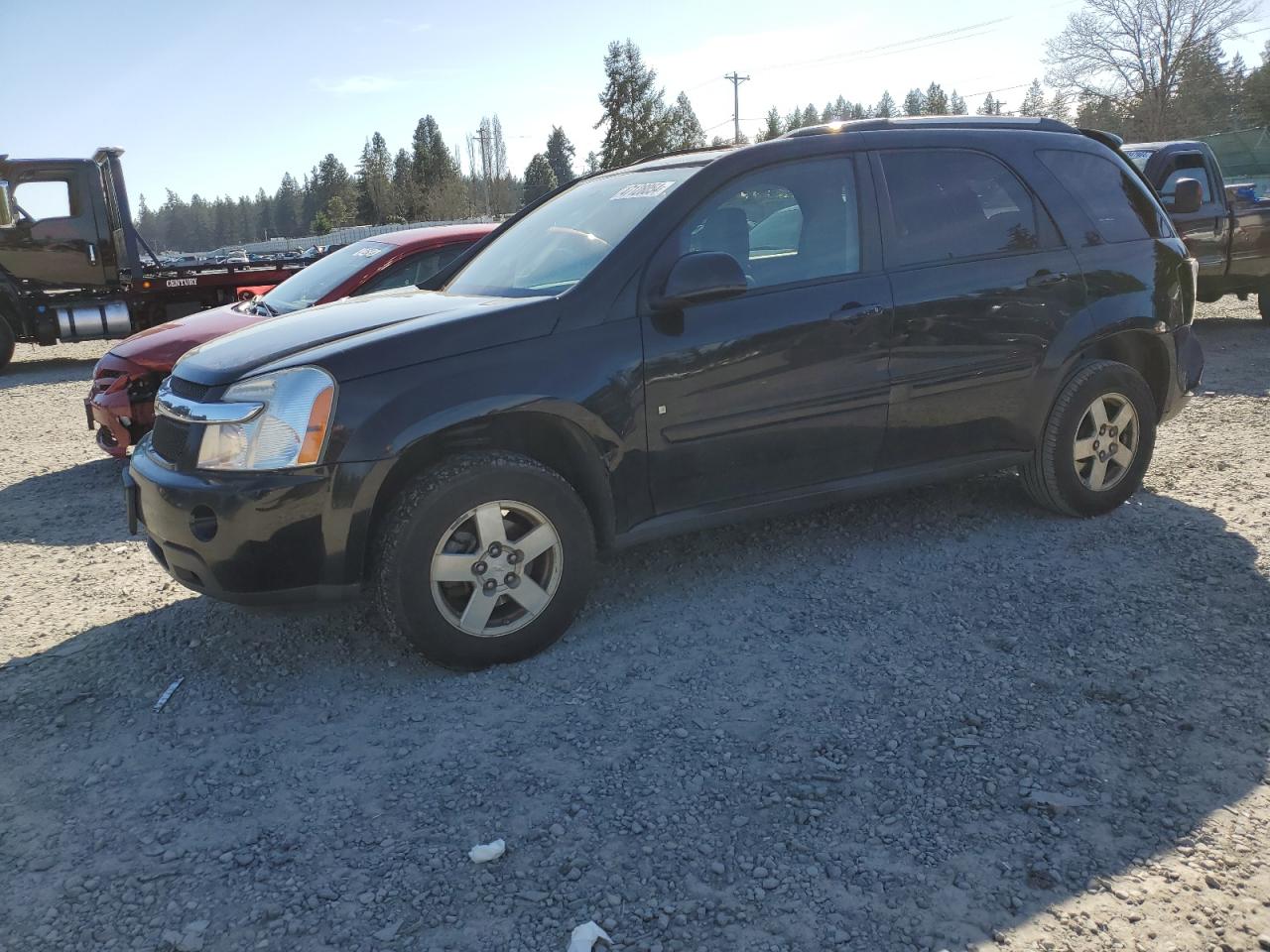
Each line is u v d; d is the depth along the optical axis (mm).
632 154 65312
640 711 3254
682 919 2314
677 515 3889
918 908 2326
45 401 10680
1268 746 2926
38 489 6645
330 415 3266
